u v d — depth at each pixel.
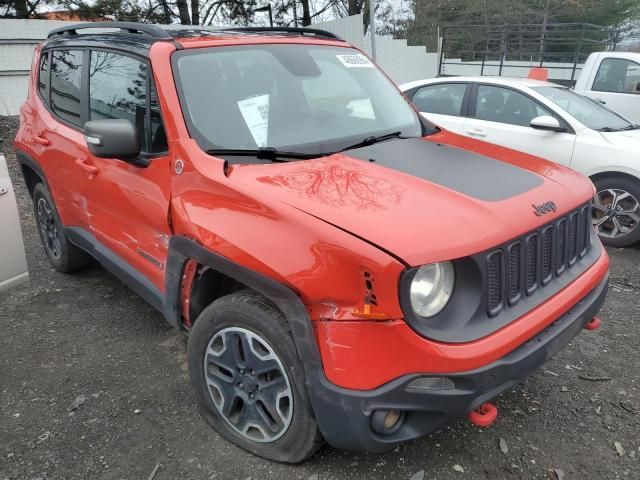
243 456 2.63
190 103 2.86
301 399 2.29
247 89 3.04
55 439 2.78
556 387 3.15
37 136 4.31
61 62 4.15
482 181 2.57
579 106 6.23
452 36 18.70
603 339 3.66
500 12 25.17
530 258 2.39
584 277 2.69
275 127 2.95
